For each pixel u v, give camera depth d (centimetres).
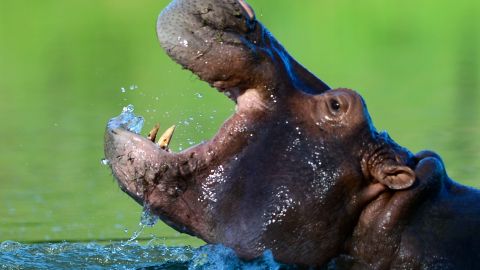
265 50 1475
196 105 3166
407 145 2780
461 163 2553
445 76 4212
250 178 1459
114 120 1502
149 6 5825
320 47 4972
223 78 1459
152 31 5356
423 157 1524
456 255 1452
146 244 1967
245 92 1487
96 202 2355
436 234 1463
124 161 1470
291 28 5219
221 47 1448
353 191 1464
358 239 1474
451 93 3806
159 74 4134
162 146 1491
